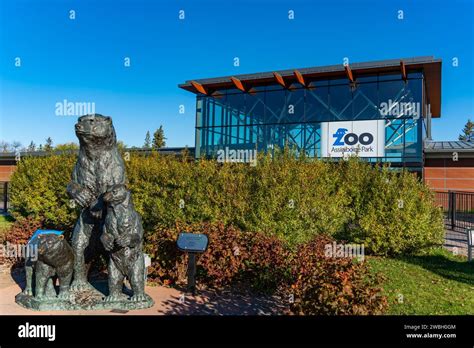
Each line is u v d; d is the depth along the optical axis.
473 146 21.09
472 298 6.22
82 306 5.29
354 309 3.74
